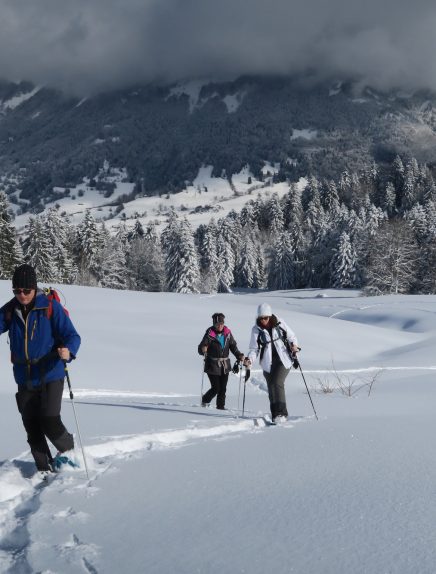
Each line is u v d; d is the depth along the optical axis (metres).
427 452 4.85
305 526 3.04
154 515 3.31
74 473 4.26
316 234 96.56
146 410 8.21
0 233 52.03
